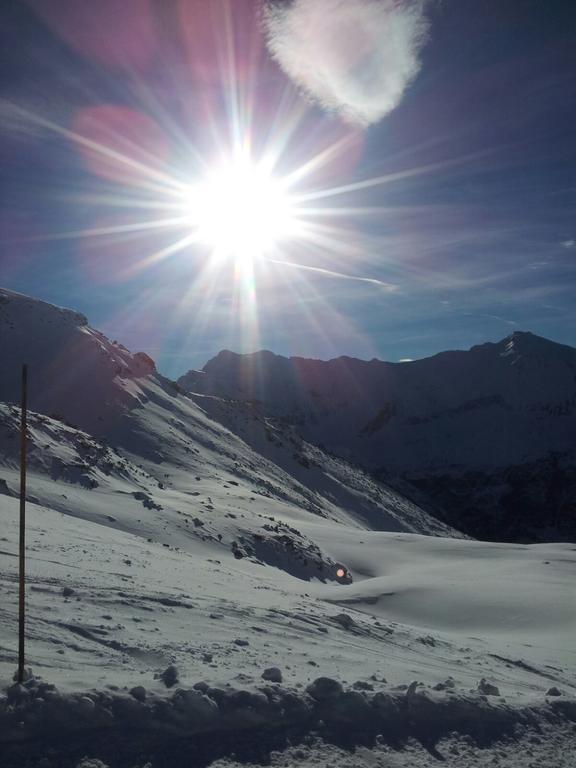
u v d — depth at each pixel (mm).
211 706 5391
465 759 5531
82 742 4809
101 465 41812
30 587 9883
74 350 88688
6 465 34750
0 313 92375
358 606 23766
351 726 5676
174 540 31078
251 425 132375
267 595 15836
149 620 9133
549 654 15531
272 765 5016
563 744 6059
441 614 22812
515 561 39812
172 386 104250
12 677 5410
